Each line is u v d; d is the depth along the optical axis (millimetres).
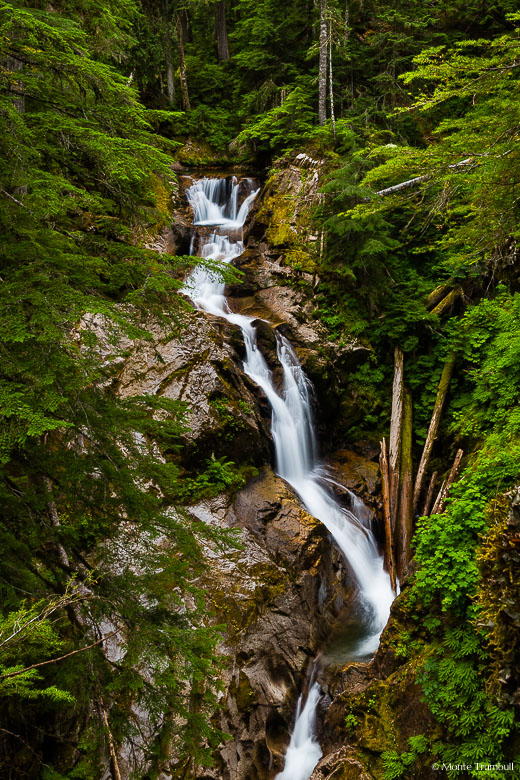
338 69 19516
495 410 9953
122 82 5285
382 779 6289
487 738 5633
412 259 15125
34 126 4594
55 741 5430
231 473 10336
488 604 5742
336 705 7496
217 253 15891
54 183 4223
